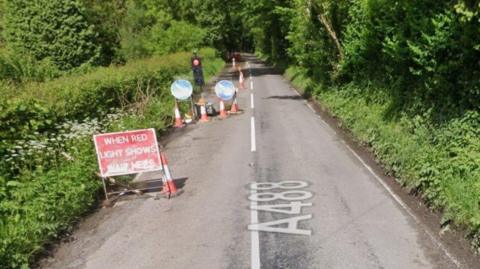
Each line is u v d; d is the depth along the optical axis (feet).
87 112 44.37
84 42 99.50
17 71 67.00
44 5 96.48
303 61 83.71
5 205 25.61
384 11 40.81
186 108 67.77
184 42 152.97
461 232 22.18
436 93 34.35
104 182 31.76
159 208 29.17
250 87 102.12
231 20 213.05
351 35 53.98
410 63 38.68
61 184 29.32
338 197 28.86
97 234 25.76
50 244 24.61
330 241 22.58
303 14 69.10
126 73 60.54
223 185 32.78
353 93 57.82
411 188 28.32
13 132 31.17
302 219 25.61
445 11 29.22
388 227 23.86
